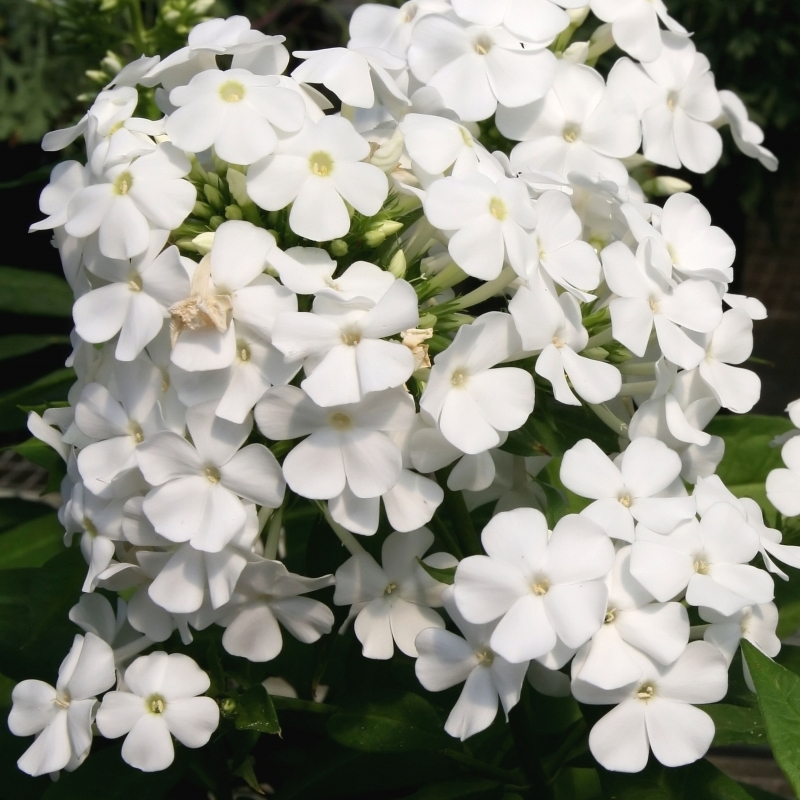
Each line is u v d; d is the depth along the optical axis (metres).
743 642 0.29
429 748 0.32
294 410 0.29
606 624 0.30
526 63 0.34
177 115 0.31
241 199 0.31
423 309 0.32
